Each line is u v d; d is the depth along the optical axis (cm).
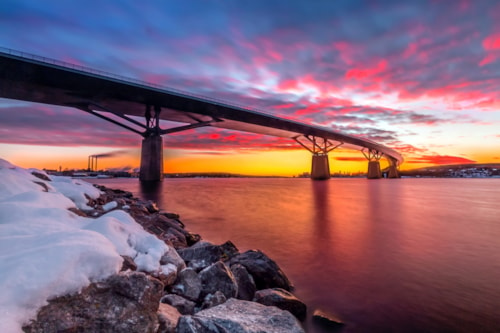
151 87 7156
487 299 727
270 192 6109
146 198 4250
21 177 731
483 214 2636
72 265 330
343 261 1074
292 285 816
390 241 1434
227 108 8975
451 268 988
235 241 1437
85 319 303
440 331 572
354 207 3197
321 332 569
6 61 5094
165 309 418
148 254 536
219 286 565
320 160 17438
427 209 3048
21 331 254
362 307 679
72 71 5828
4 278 278
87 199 930
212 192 5891
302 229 1783
